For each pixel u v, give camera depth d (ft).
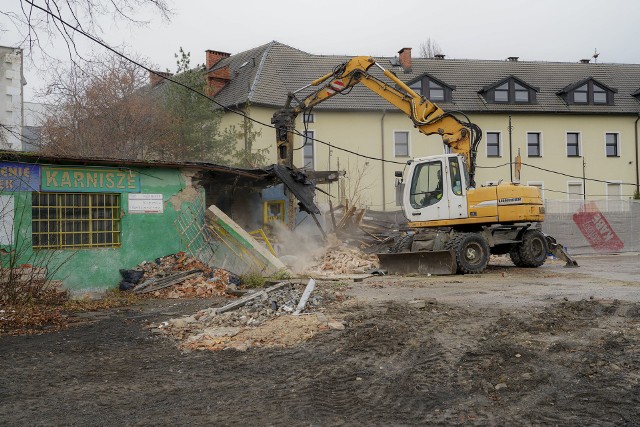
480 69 126.11
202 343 26.40
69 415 17.94
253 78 105.40
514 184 54.95
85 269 44.75
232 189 66.44
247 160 89.97
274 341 26.55
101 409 18.45
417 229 62.34
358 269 56.08
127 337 28.84
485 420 16.71
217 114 93.04
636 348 22.02
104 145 84.02
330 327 28.32
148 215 48.14
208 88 98.58
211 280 46.01
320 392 19.62
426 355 23.00
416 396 18.88
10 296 37.63
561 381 19.35
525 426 16.20
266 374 21.83
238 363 23.44
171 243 49.11
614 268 57.31
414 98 57.47
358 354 23.75
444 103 115.55
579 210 84.69
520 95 119.44
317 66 113.80
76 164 44.80
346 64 59.72
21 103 74.23
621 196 122.11
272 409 18.15
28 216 42.50
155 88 98.73
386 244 68.18
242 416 17.58
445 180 55.06
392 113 109.29
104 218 46.44
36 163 42.93
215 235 51.80
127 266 46.85
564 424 16.21
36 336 29.43
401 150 110.22
